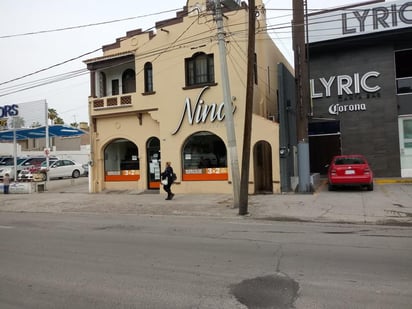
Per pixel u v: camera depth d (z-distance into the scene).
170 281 6.08
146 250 8.28
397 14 20.58
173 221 12.64
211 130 19.36
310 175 18.27
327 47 22.20
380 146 21.56
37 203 19.72
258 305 5.01
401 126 21.47
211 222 12.20
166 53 20.58
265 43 21.47
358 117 22.00
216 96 19.23
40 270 6.93
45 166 30.48
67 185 28.27
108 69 23.62
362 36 21.19
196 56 19.94
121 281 6.16
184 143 20.19
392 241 8.66
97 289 5.82
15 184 25.69
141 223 12.34
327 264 6.79
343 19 21.45
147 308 5.03
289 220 12.21
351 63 22.14
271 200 15.88
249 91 13.27
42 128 28.48
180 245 8.68
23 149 50.03
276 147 18.06
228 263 7.04
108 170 23.33
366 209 13.19
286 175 18.08
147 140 21.75
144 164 21.83
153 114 21.00
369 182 16.94
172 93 20.38
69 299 5.44
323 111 22.59
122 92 23.27
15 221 13.89
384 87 21.55
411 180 19.78
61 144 54.34
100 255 7.95
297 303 5.03
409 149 21.27
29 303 5.32
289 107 19.03
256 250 7.99
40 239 9.99
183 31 20.06
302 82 17.45
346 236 9.37
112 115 22.56
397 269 6.42
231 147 14.58
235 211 14.02
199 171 19.88
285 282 5.87
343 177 17.11
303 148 17.55
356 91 21.98
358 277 6.03
